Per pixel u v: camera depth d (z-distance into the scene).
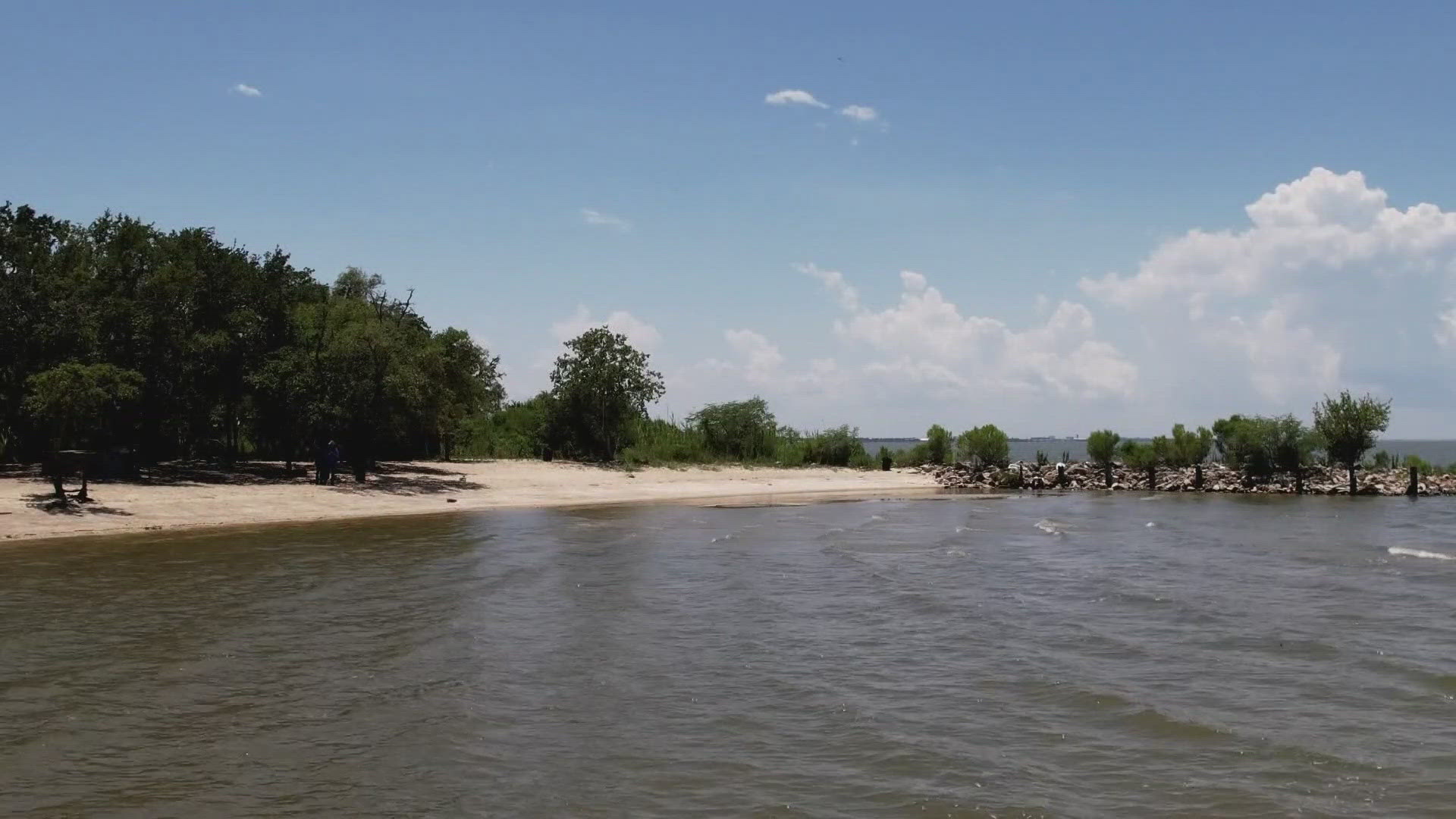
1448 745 10.55
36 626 15.89
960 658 14.45
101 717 11.23
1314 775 9.63
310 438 41.41
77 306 34.66
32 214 38.34
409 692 12.41
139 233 38.50
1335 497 48.72
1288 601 19.41
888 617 17.50
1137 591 20.44
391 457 51.88
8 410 35.19
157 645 14.64
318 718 11.30
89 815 8.50
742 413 65.75
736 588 20.31
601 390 56.28
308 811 8.66
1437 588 20.94
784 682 13.09
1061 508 42.38
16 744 10.30
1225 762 9.98
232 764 9.82
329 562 23.16
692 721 11.34
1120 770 9.73
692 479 52.94
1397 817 8.62
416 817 8.54
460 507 38.28
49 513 29.14
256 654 14.22
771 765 9.87
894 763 9.92
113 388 30.58
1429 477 52.03
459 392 49.69
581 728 11.05
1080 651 15.01
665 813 8.62
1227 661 14.38
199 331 37.47
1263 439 54.09
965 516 38.22
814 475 58.34
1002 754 10.22
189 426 40.44
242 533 28.62
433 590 19.53
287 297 41.22
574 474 50.56
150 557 23.66
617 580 21.22
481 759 10.02
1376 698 12.44
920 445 69.50
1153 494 51.78
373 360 39.22
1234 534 32.12
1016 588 20.81
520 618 17.09
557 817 8.54
